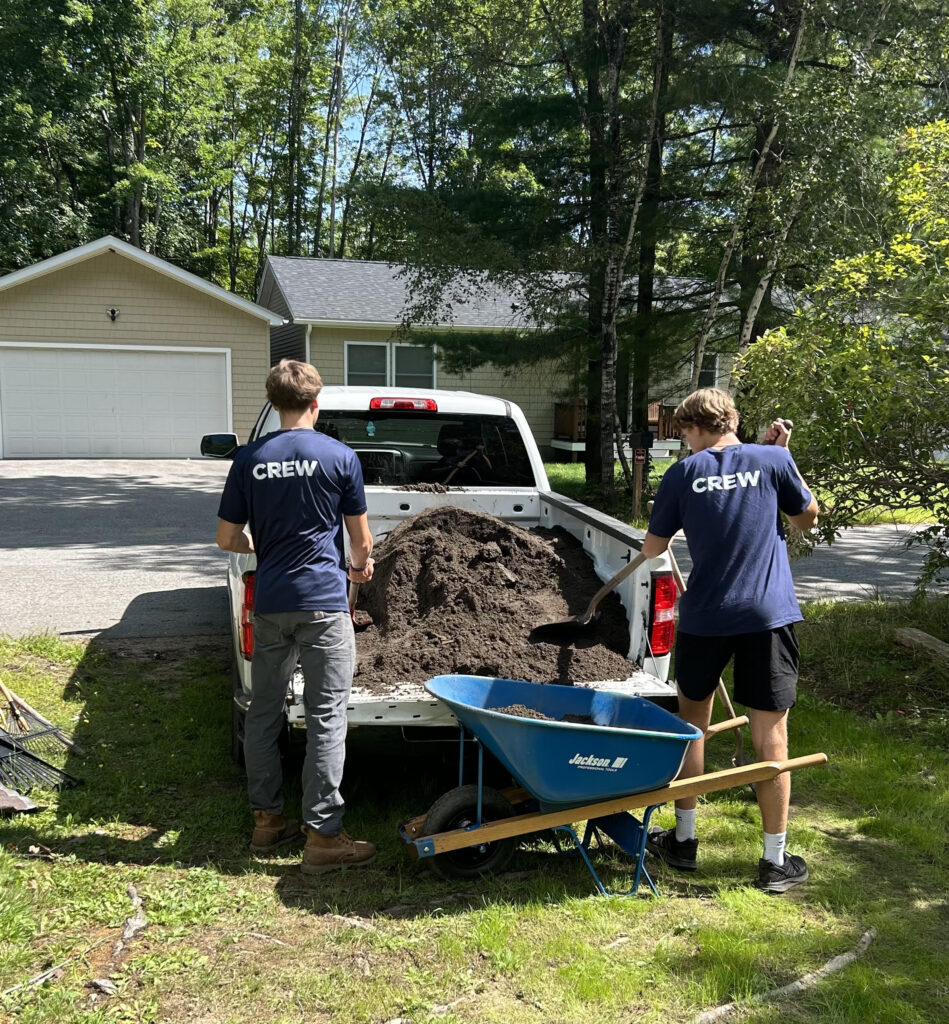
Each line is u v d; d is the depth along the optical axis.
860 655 6.52
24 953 2.83
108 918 3.08
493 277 12.66
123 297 19.14
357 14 36.28
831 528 6.30
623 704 3.64
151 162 29.75
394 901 3.29
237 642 4.29
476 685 3.60
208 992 2.72
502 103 12.60
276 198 39.09
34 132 27.19
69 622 7.11
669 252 15.20
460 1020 2.63
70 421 19.30
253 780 3.58
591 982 2.79
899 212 6.96
